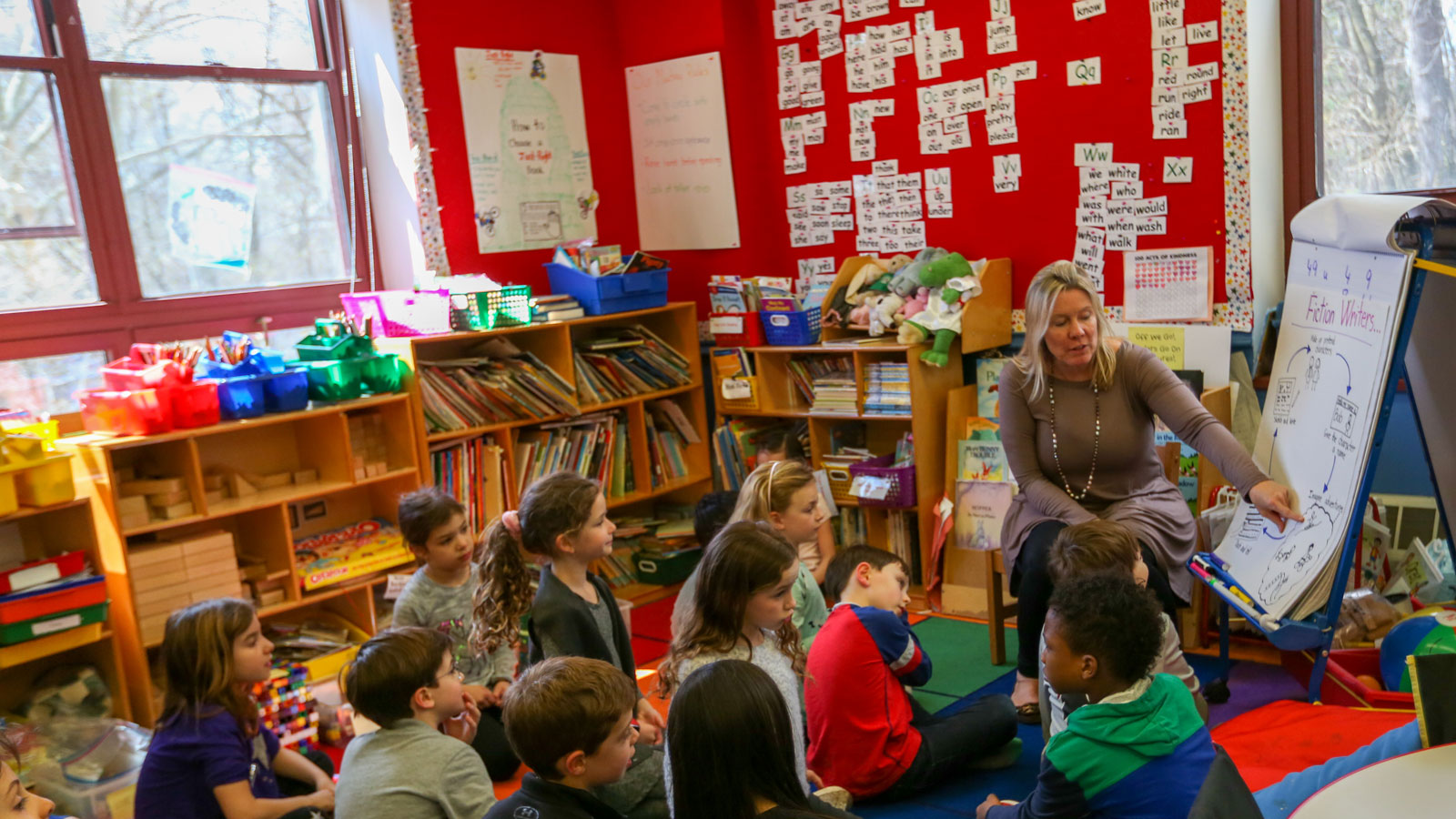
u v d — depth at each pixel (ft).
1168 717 6.15
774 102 15.83
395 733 7.22
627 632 9.51
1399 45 11.60
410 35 14.38
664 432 16.33
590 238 16.70
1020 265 13.91
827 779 9.20
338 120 14.61
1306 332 9.71
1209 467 11.78
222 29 13.56
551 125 16.07
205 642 7.99
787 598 7.34
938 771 9.24
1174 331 12.69
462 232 15.06
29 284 12.12
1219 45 11.89
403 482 13.28
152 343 12.91
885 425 15.28
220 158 13.55
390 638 7.36
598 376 15.29
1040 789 6.36
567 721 6.05
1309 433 9.27
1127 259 12.94
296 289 14.17
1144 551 9.95
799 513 9.60
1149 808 5.97
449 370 13.70
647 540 15.88
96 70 12.47
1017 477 11.04
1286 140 12.40
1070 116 13.14
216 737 7.92
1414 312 8.16
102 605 10.78
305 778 9.05
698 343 16.31
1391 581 10.82
